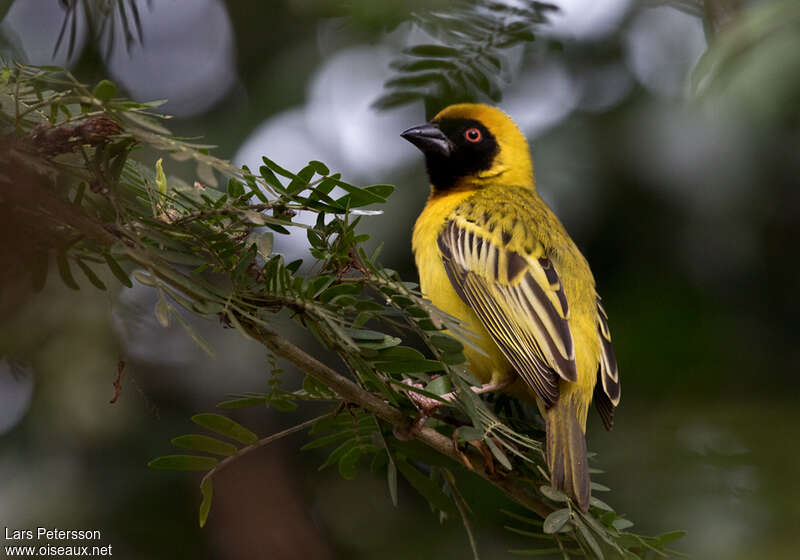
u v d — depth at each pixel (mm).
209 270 5227
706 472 8164
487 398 8078
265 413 10297
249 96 10586
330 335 4926
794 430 8367
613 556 5656
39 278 4082
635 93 9930
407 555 8656
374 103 7930
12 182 4008
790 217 9930
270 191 4691
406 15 7652
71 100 4137
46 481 8797
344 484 9703
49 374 7398
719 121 9109
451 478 6375
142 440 9125
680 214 9836
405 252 9945
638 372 9586
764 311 9992
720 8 7609
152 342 9344
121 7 5898
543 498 6199
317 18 8672
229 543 9680
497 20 7625
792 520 7629
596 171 9812
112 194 4367
